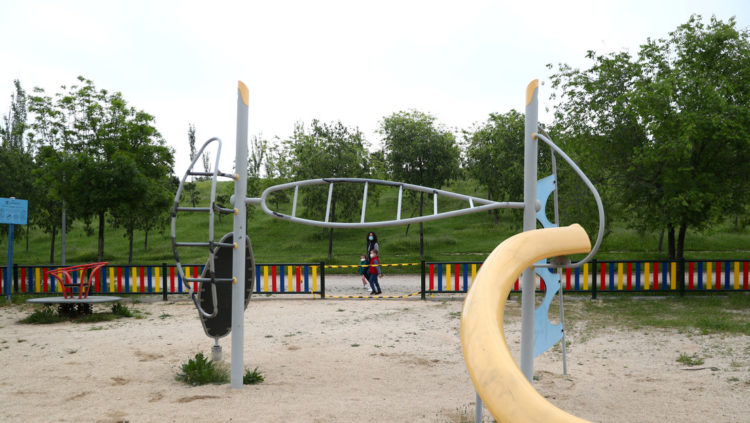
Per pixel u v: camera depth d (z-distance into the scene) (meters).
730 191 13.80
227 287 6.80
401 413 4.75
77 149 17.23
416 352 7.50
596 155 14.95
